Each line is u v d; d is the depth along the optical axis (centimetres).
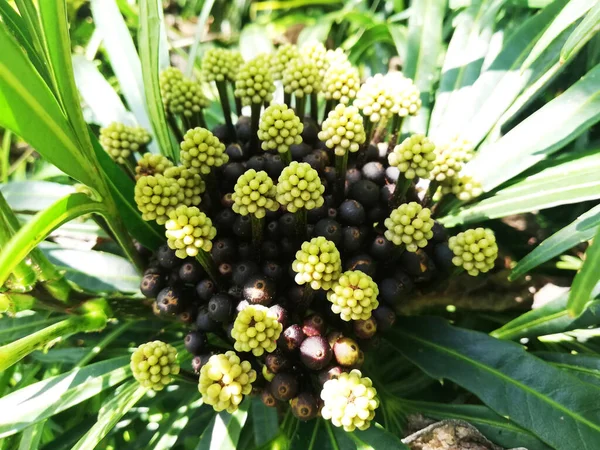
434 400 13
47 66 10
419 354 11
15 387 14
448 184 12
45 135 9
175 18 25
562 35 13
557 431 10
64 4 9
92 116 17
